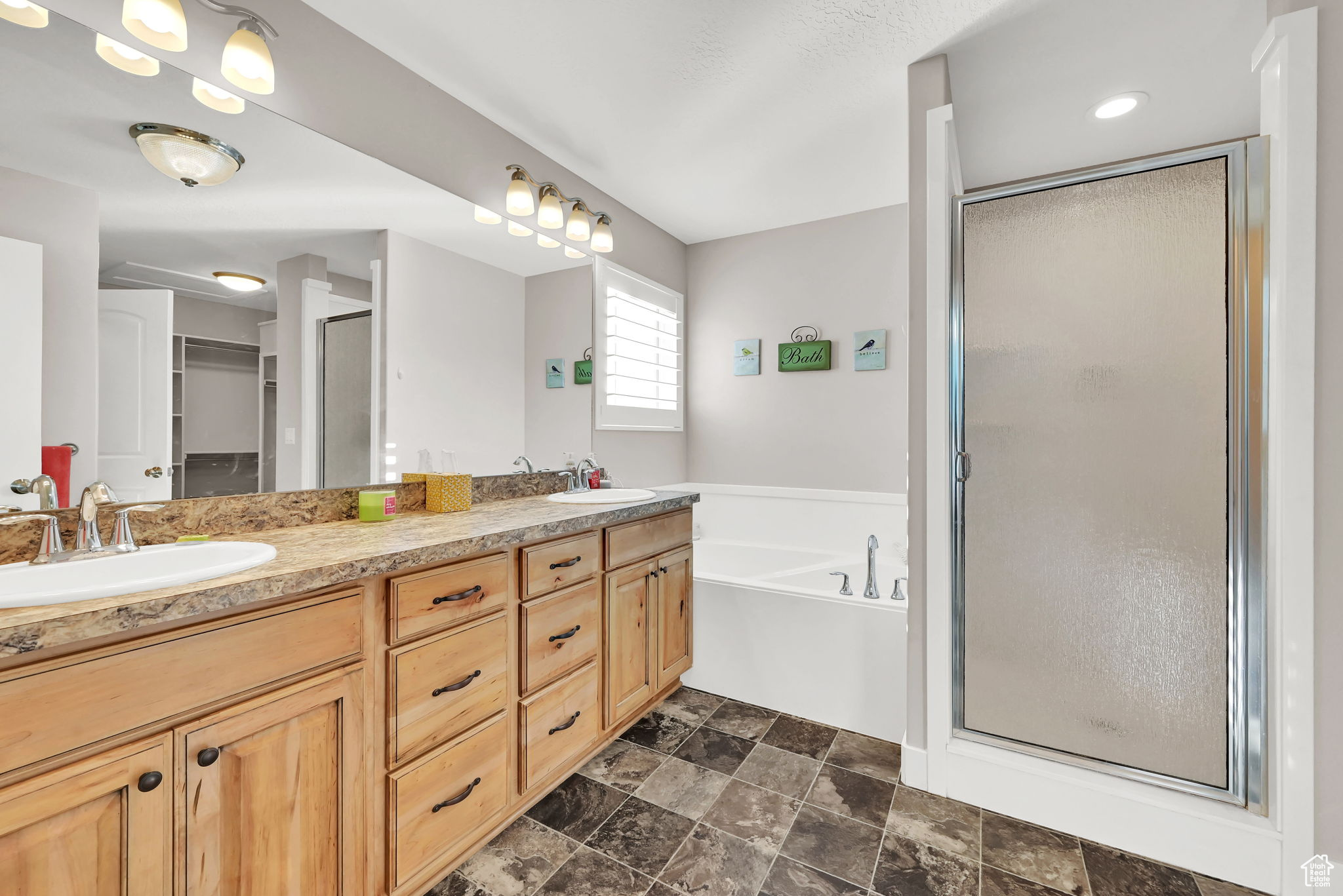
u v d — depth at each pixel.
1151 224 1.58
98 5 1.25
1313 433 1.35
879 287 3.11
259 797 1.02
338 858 1.15
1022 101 2.09
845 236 3.20
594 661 1.92
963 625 1.83
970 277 1.81
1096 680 1.66
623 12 1.65
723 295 3.58
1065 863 1.52
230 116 1.47
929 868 1.50
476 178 2.16
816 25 1.70
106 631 0.79
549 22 1.69
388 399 1.91
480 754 1.48
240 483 1.53
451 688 1.38
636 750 2.07
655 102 2.10
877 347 3.10
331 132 1.68
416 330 1.99
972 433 1.80
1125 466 1.61
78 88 1.24
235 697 0.98
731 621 2.49
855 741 2.14
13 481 1.17
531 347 2.47
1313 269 1.34
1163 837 1.52
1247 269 1.47
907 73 1.92
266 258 1.57
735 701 2.47
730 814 1.71
